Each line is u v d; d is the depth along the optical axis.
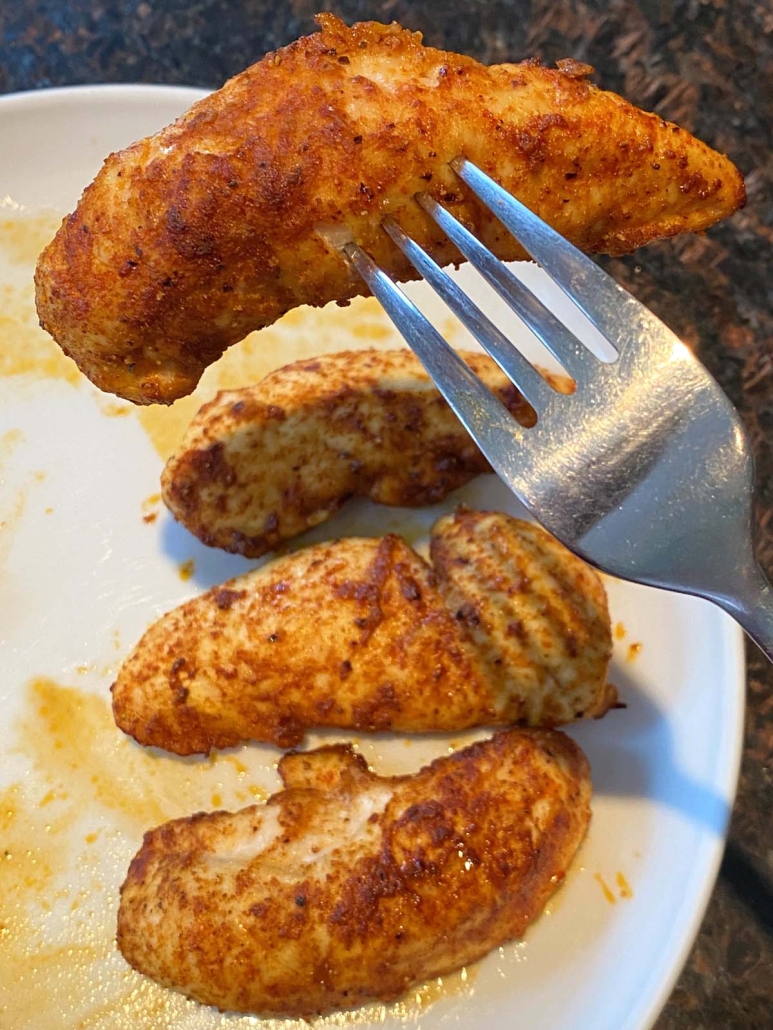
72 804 0.19
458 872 0.17
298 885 0.17
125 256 0.14
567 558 0.19
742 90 0.25
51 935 0.19
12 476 0.22
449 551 0.19
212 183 0.13
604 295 0.13
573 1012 0.17
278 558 0.21
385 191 0.14
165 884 0.17
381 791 0.18
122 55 0.26
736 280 0.24
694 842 0.18
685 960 0.17
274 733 0.19
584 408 0.13
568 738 0.19
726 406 0.12
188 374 0.16
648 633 0.20
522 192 0.14
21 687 0.20
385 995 0.17
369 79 0.14
